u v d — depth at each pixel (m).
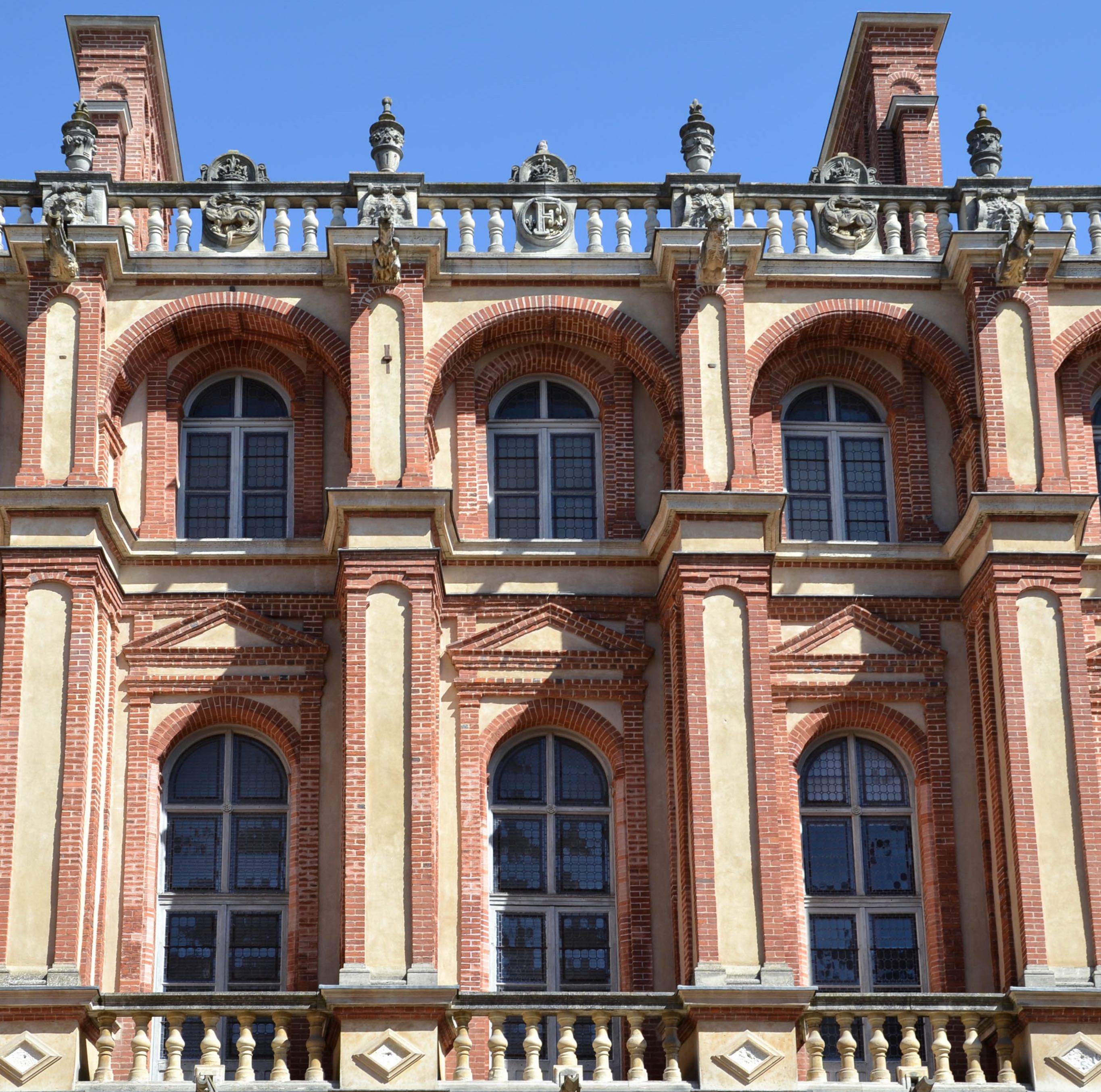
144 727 34.31
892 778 35.25
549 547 35.44
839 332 36.78
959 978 33.72
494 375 36.72
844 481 36.97
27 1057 30.64
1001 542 34.28
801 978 33.75
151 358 36.31
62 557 33.22
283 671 34.69
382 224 34.97
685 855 32.88
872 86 43.94
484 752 34.47
